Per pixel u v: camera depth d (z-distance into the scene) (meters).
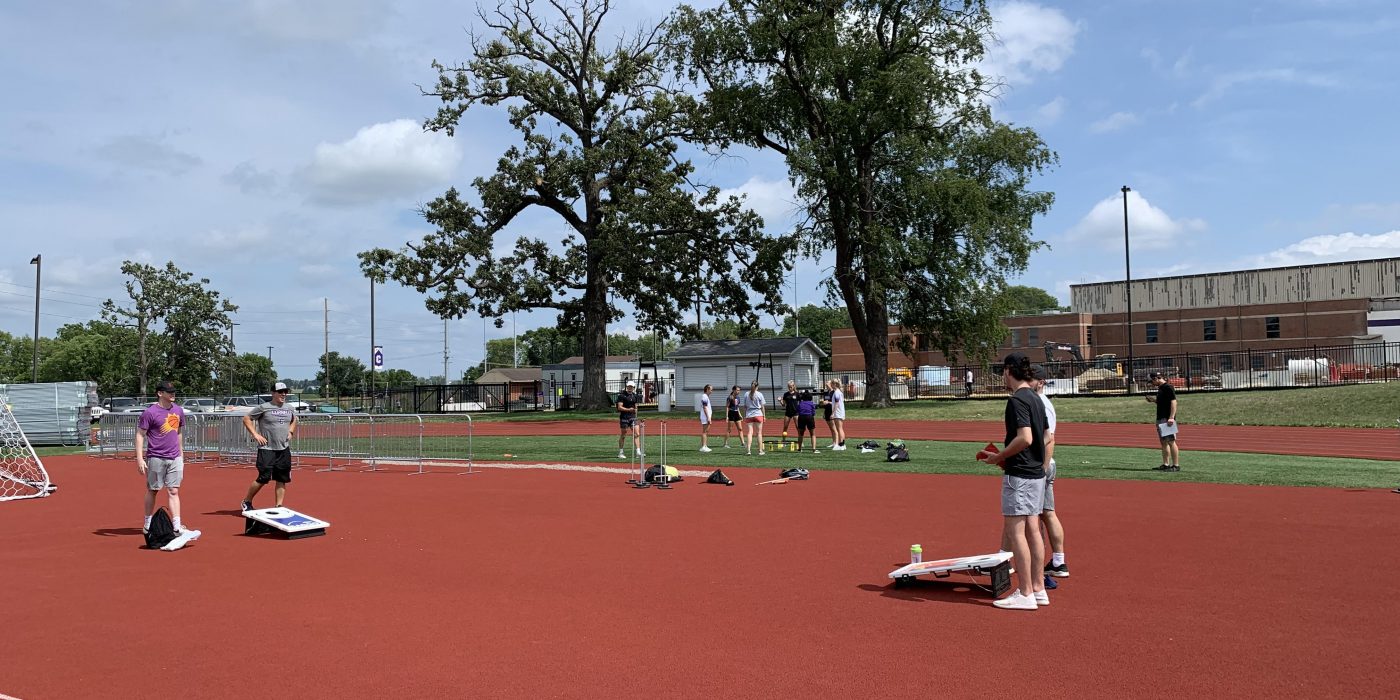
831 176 39.97
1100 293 102.88
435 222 49.16
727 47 42.59
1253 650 6.36
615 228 46.66
